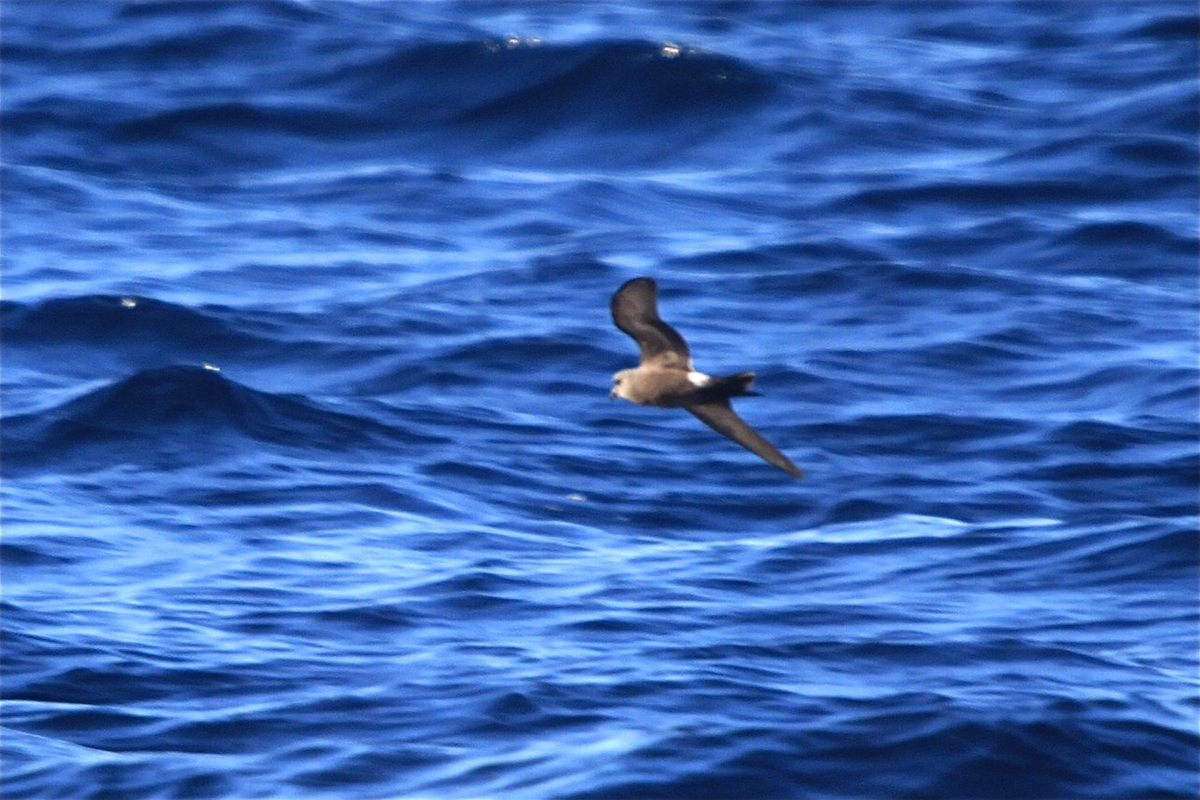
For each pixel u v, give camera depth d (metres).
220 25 64.75
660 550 28.77
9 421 34.00
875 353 38.41
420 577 27.19
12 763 21.28
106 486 31.44
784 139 54.81
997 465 32.81
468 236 47.31
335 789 20.55
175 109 56.69
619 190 50.31
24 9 67.88
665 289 41.97
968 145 54.53
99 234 47.31
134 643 24.64
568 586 26.83
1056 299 41.19
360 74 59.97
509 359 37.88
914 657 24.02
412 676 23.45
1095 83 60.91
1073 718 21.86
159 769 21.03
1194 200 48.78
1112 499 31.34
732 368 37.38
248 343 39.03
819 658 24.03
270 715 22.41
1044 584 26.80
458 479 32.03
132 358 38.69
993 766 20.81
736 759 20.72
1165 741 21.61
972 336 39.16
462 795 20.23
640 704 22.41
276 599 26.39
